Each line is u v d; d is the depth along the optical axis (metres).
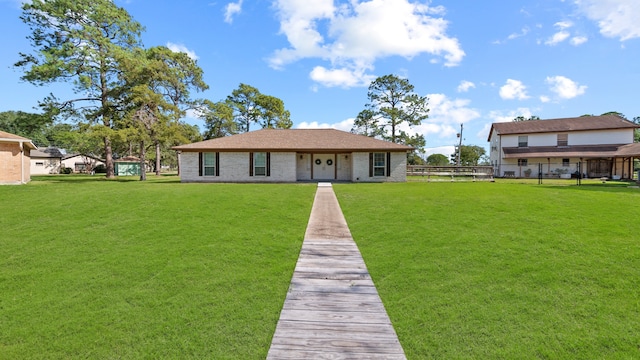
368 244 6.91
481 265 5.48
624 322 3.82
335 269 5.59
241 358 3.34
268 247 6.64
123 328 3.86
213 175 21.39
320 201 11.82
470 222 8.06
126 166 44.84
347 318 4.05
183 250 6.41
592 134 29.62
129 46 29.12
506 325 3.81
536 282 4.84
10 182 18.44
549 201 10.34
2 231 7.66
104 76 27.64
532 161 31.44
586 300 4.32
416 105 38.66
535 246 6.23
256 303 4.45
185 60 36.53
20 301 4.53
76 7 25.09
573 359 3.24
